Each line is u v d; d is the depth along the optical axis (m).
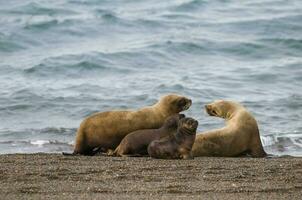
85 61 72.88
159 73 70.25
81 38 87.31
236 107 40.72
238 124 39.34
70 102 57.62
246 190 26.12
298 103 56.62
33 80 67.81
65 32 88.75
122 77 68.69
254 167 31.45
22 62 75.31
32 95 59.81
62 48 82.44
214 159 35.00
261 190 26.14
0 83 66.25
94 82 66.12
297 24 89.06
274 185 27.05
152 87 63.25
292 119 51.78
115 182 27.41
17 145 44.12
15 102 57.59
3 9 100.44
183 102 38.62
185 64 74.25
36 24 89.94
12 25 90.50
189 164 32.34
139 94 60.59
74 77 69.69
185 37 83.56
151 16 94.50
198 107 55.50
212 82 65.44
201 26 90.06
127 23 91.62
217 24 90.38
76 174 29.09
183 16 94.81
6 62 75.88
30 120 52.41
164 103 38.62
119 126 37.66
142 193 25.45
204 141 38.50
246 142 39.22
